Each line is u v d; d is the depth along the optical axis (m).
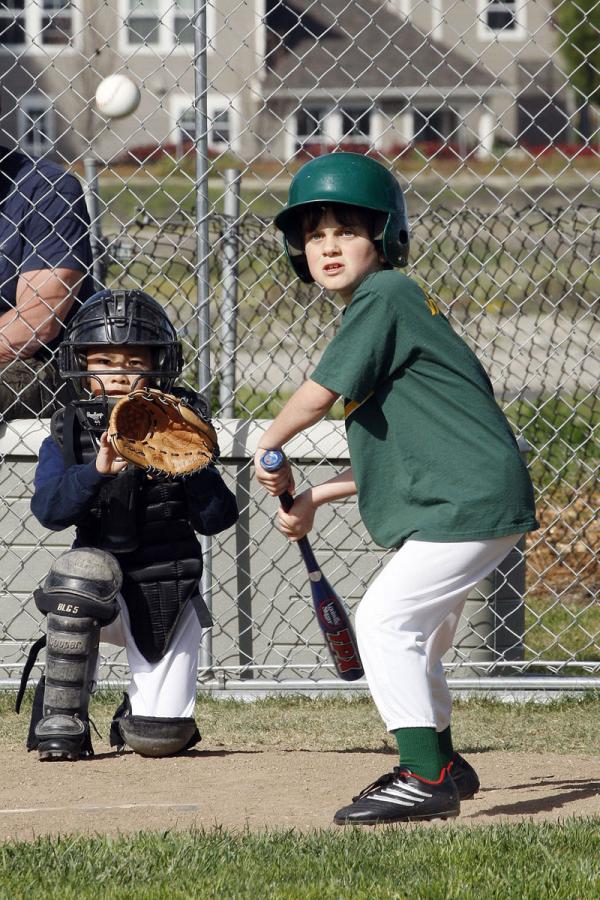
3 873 10.75
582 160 125.12
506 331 39.09
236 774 15.06
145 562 15.56
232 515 15.72
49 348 19.67
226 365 21.72
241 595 19.53
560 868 10.84
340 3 152.62
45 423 19.33
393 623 12.36
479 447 12.40
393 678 12.37
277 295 35.62
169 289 32.91
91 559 15.26
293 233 13.51
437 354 12.46
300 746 16.81
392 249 12.88
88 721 15.77
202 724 17.89
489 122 146.12
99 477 14.67
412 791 12.52
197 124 19.20
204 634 19.31
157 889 10.32
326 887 10.32
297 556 19.41
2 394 19.48
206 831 12.31
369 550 19.28
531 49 151.75
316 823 12.76
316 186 12.79
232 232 21.97
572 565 26.22
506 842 11.58
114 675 19.81
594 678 19.36
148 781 14.70
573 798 13.91
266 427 19.41
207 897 10.15
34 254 19.34
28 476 19.34
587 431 25.69
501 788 14.49
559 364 38.56
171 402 14.40
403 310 12.42
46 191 19.53
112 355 15.12
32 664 15.80
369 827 12.42
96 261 20.62
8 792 14.16
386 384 12.60
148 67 120.62
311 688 19.39
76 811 13.27
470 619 19.44
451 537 12.25
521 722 18.05
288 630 19.52
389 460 12.67
